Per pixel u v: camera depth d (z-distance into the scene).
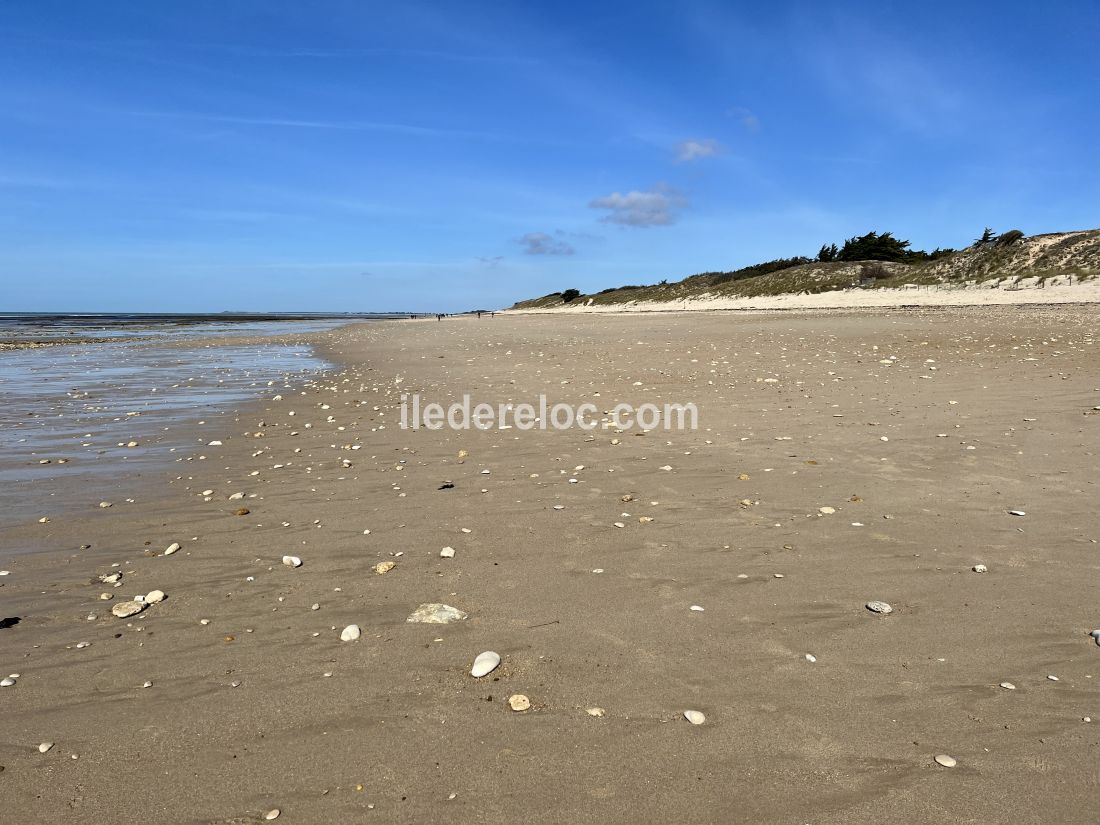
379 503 7.00
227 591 4.91
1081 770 2.84
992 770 2.86
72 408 13.95
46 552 5.75
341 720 3.31
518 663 3.81
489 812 2.68
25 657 4.00
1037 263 48.06
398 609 4.55
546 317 75.12
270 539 5.98
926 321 28.73
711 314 51.31
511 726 3.23
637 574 5.03
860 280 63.06
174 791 2.83
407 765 2.97
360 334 47.16
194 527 6.35
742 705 3.37
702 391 13.77
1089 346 16.94
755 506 6.53
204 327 71.44
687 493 7.04
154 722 3.33
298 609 4.58
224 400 14.98
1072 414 9.70
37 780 2.91
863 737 3.10
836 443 8.88
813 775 2.86
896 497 6.61
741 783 2.82
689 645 3.98
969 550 5.25
